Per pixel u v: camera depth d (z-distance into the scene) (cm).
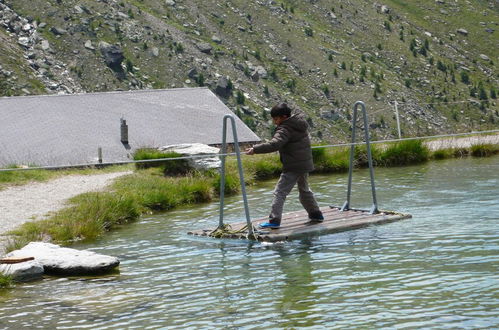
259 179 2395
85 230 1472
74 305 938
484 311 816
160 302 935
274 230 1363
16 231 1449
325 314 839
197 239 1380
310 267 1086
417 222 1417
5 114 3872
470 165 2419
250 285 999
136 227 1578
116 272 1128
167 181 2112
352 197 1836
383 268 1048
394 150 2609
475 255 1095
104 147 3444
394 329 770
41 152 3306
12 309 930
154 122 3944
